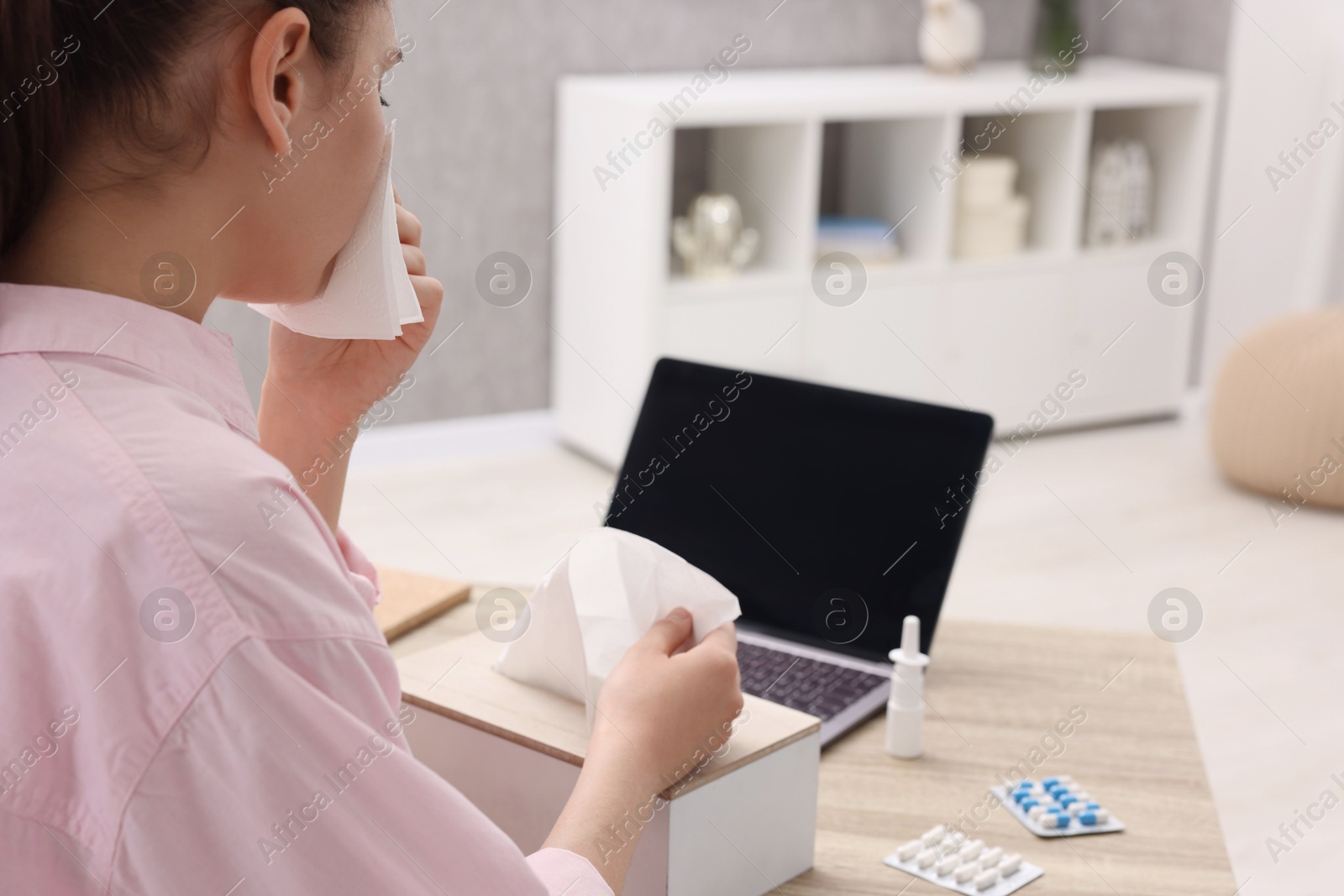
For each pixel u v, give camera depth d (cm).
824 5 370
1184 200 384
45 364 50
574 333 350
